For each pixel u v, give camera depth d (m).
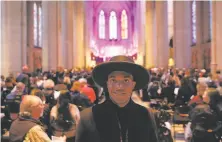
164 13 31.67
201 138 5.98
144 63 40.38
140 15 47.56
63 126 6.17
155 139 1.97
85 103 8.23
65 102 6.26
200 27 29.67
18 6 18.98
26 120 3.82
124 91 1.92
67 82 13.19
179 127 11.13
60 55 29.34
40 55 36.41
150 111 2.01
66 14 34.81
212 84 10.56
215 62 16.88
